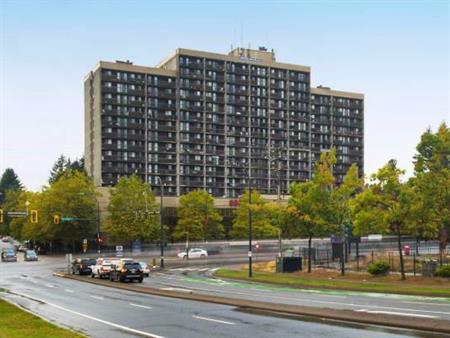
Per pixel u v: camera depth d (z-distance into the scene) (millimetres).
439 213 43875
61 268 77250
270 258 87188
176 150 151875
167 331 19891
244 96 160375
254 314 24000
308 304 27828
